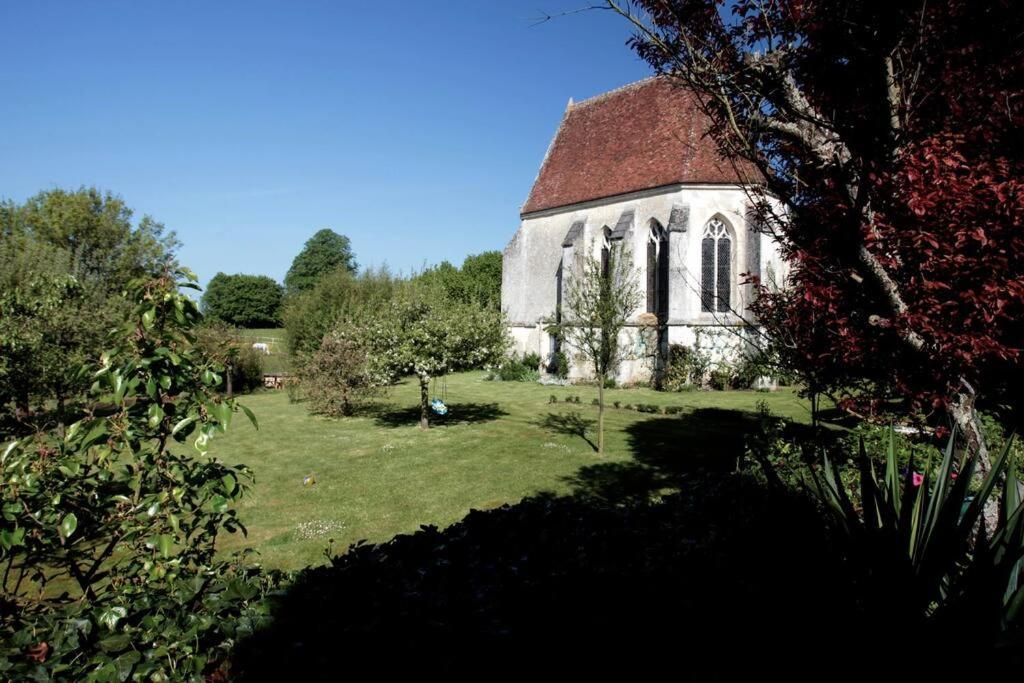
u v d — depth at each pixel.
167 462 4.32
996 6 4.99
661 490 11.91
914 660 2.56
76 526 3.85
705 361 27.77
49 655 2.90
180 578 3.96
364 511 10.98
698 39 4.77
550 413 21.84
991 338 4.88
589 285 17.44
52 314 15.73
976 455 3.16
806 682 2.82
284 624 3.19
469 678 2.97
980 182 4.75
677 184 27.70
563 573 3.95
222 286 81.50
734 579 3.77
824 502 3.72
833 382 6.92
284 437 18.23
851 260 5.26
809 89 5.91
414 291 20.08
